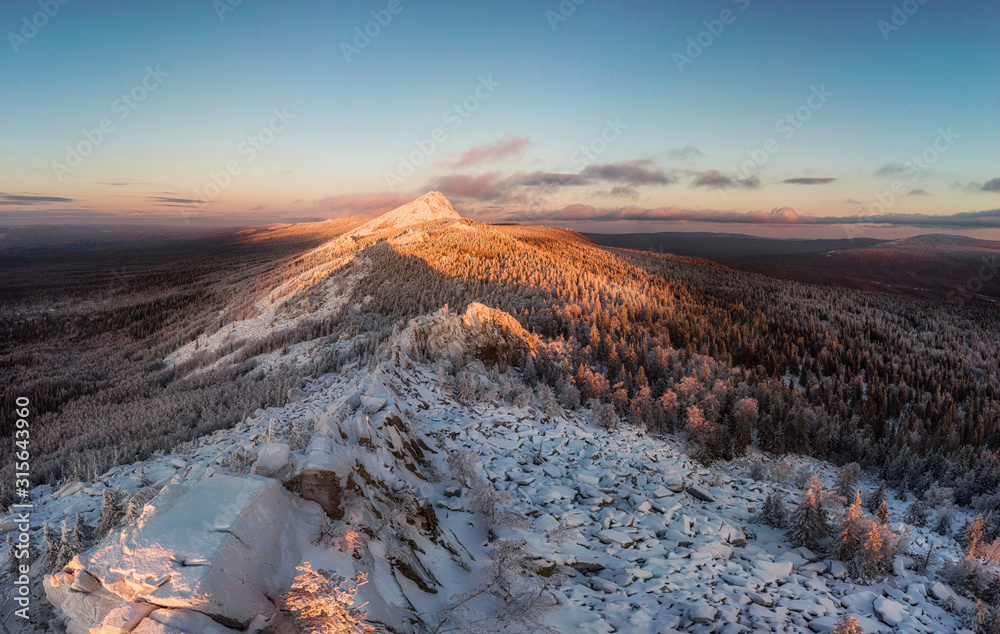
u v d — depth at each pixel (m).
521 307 118.62
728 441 55.44
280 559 12.51
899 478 60.19
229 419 56.12
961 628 22.28
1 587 15.03
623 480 34.41
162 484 18.38
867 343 155.00
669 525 27.88
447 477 26.92
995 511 48.34
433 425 36.53
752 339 137.88
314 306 165.50
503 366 60.59
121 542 11.41
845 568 26.16
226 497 12.98
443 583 16.89
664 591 20.16
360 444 21.89
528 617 16.12
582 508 28.20
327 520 14.79
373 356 66.38
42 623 12.34
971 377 131.12
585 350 84.25
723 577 22.64
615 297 157.38
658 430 60.12
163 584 10.29
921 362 142.38
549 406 49.22
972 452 68.81
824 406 87.50
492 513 23.14
